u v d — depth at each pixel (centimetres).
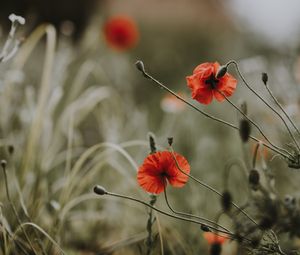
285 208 68
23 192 100
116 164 107
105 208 111
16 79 113
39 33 117
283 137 102
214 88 70
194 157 137
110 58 205
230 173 126
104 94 137
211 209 118
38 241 83
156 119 187
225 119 162
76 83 145
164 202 118
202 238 105
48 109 109
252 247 71
